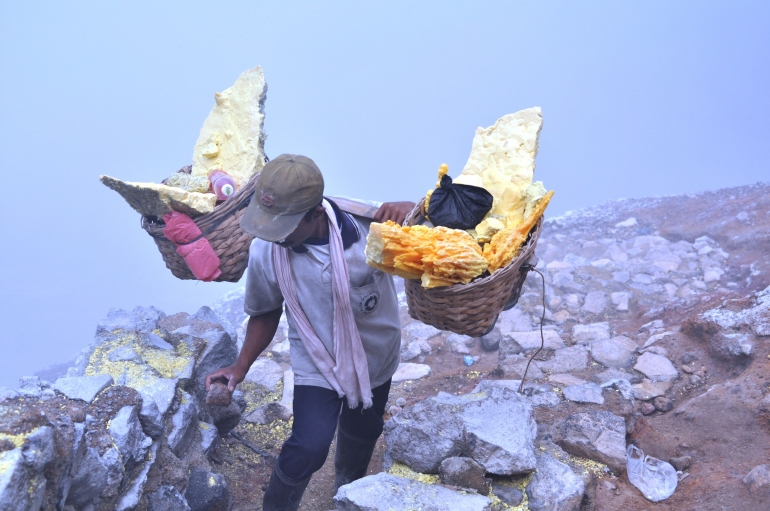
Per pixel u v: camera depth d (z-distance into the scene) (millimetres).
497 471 3041
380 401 3223
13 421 2172
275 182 2521
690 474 3430
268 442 4008
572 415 3617
